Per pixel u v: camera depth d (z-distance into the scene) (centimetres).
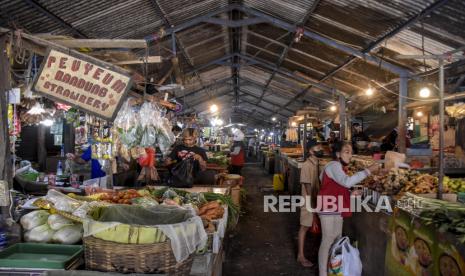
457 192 411
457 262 256
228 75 1305
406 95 656
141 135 385
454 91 584
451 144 705
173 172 486
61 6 442
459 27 461
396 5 466
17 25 442
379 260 402
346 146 409
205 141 1953
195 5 595
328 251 405
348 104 1109
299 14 615
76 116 571
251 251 554
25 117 538
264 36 802
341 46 672
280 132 2472
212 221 305
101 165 573
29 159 848
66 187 456
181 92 1280
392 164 518
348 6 518
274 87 1404
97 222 183
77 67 272
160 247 182
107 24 539
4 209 249
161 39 695
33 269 191
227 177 738
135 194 337
